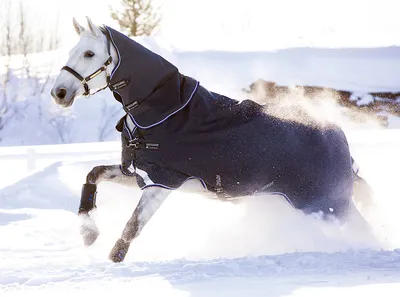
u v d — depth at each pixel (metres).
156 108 10.36
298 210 11.14
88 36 10.46
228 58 44.69
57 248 12.26
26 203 17.67
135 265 9.07
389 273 8.26
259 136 10.67
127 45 10.43
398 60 44.34
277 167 10.80
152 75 10.39
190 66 44.12
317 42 48.59
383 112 42.25
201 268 8.65
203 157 10.42
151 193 10.45
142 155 10.36
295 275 8.21
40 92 46.19
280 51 45.41
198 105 10.49
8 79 47.72
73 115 42.91
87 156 21.59
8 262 10.51
